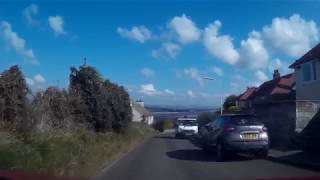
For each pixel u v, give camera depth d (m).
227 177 13.44
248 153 19.59
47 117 18.88
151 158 20.39
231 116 19.05
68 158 14.01
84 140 19.83
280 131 22.95
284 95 48.19
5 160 10.62
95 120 26.17
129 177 13.93
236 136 18.38
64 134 17.88
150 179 13.39
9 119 15.23
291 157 17.73
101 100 26.47
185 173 14.70
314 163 15.41
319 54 30.16
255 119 18.95
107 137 24.14
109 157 19.19
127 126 32.88
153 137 46.06
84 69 26.39
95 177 13.97
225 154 18.77
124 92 32.38
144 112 91.50
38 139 14.48
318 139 18.31
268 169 15.25
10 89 15.47
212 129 20.47
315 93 31.45
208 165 17.05
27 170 10.79
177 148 26.84
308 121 21.70
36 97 18.52
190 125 43.91
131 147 28.12
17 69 16.00
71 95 24.08
